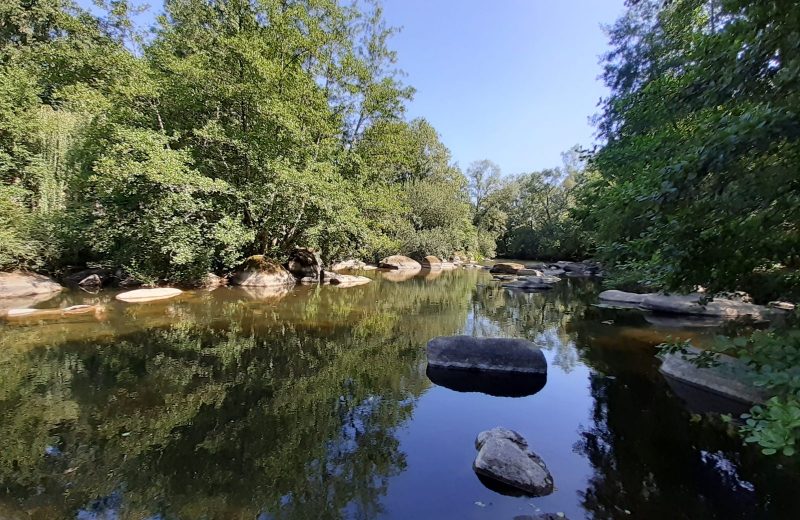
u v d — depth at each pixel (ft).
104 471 10.68
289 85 45.96
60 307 31.45
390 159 65.26
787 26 6.93
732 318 30.48
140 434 12.76
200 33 47.60
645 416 14.34
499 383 18.02
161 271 41.88
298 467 11.03
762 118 6.77
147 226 38.50
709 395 16.25
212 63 42.91
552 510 9.17
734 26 7.94
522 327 29.53
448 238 99.25
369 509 9.23
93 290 39.22
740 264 9.58
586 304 40.04
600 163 26.08
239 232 43.16
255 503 9.50
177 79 42.19
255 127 44.70
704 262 9.59
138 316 29.40
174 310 32.04
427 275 72.28
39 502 9.35
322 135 52.60
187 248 39.73
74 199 42.45
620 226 15.24
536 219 132.87
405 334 26.99
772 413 6.73
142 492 9.82
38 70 47.26
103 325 26.48
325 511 9.21
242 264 49.01
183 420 13.76
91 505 9.30
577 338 25.99
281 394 16.26
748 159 7.82
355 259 81.51
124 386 16.61
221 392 16.28
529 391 16.99
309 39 48.08
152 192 38.73
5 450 11.63
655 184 9.76
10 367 18.51
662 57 27.43
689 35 22.09
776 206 8.29
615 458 11.50
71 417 13.78
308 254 58.13
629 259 15.80
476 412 14.83
